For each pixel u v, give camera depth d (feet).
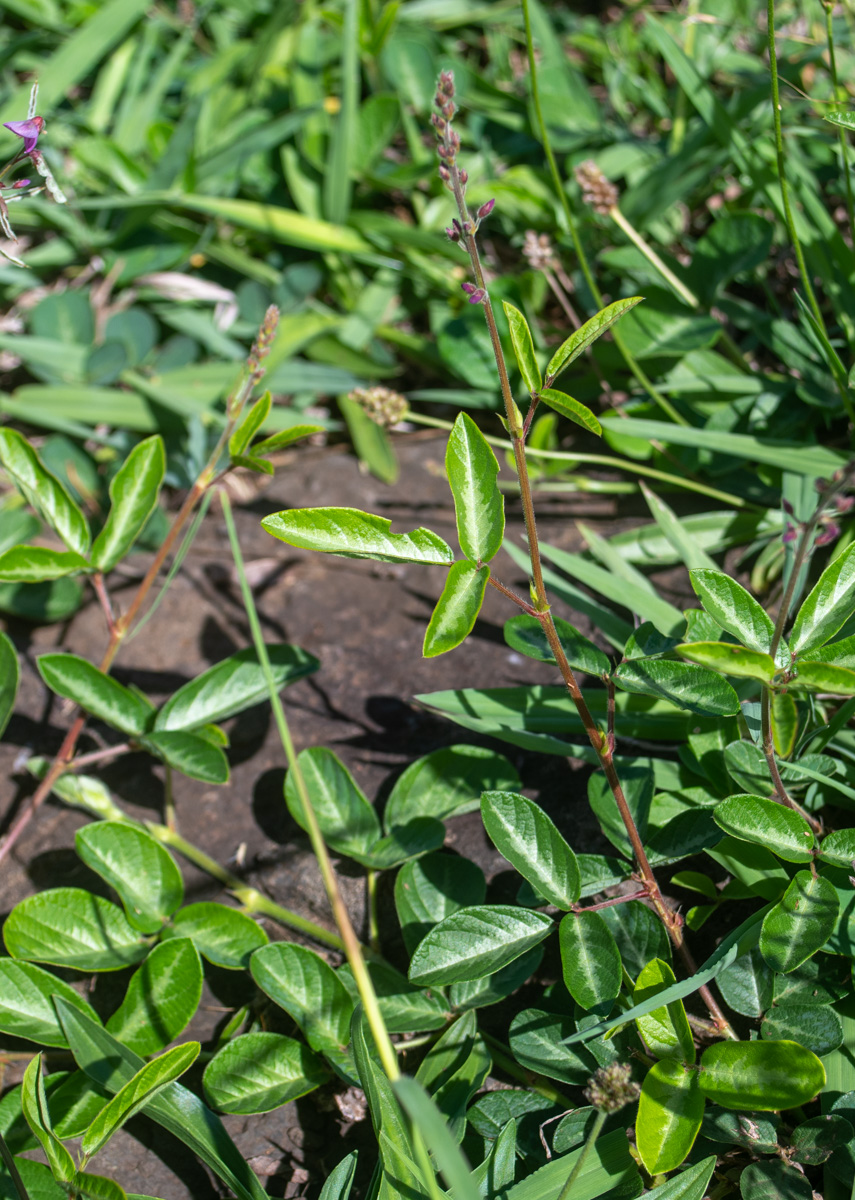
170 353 2.33
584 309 2.21
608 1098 1.48
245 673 1.86
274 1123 1.72
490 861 1.84
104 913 1.76
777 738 1.62
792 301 2.23
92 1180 1.57
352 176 2.48
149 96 2.67
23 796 1.96
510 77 2.77
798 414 2.05
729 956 1.57
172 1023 1.69
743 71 2.39
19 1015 1.70
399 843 1.77
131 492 1.85
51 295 2.35
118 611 2.11
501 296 2.21
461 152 2.56
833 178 2.23
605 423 1.99
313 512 1.51
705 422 2.09
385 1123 1.56
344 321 2.32
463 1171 1.35
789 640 1.58
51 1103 1.67
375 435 2.23
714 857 1.70
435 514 2.16
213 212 2.33
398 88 2.63
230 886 1.86
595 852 1.82
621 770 1.72
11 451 1.82
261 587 2.12
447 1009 1.69
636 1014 1.52
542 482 2.16
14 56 2.84
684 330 2.07
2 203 1.58
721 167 2.25
